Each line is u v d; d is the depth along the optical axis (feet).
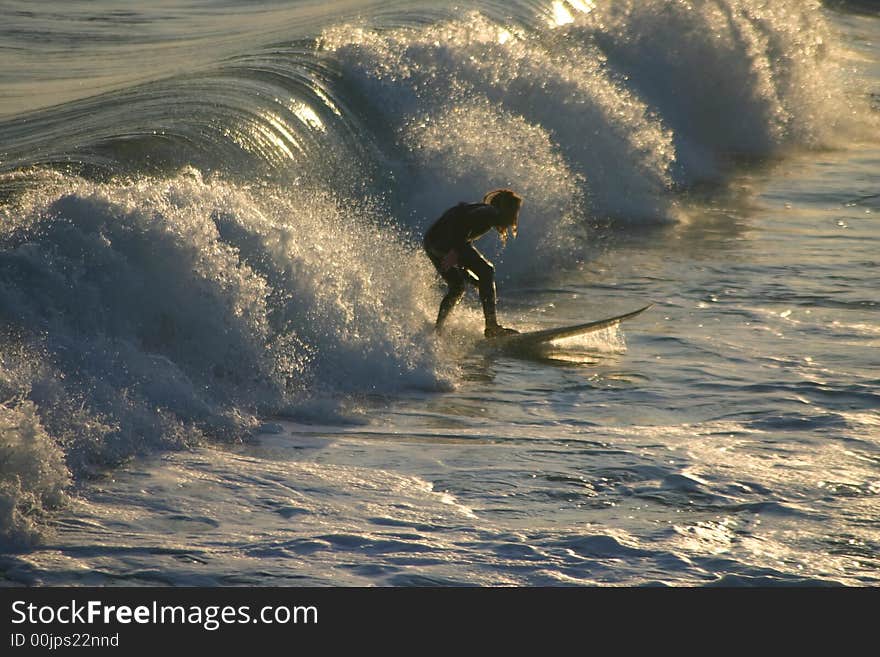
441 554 61.05
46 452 65.67
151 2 288.71
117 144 121.29
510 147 160.45
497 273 139.13
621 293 130.82
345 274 101.50
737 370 100.99
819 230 165.17
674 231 164.35
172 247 87.92
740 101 234.38
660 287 132.98
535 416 87.97
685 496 70.28
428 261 129.80
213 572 58.08
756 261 145.69
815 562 61.36
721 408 90.22
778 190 195.42
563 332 107.14
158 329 86.53
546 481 72.64
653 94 228.22
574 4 255.70
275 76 161.58
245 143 134.00
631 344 109.81
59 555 59.16
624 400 92.43
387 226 145.07
